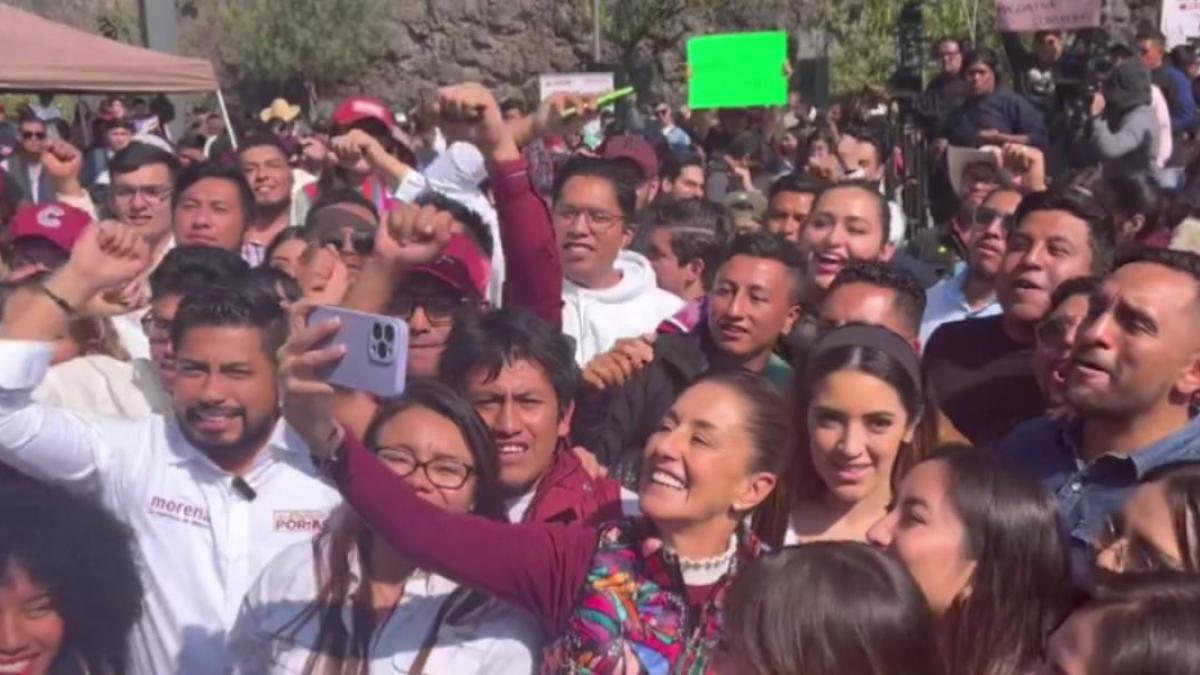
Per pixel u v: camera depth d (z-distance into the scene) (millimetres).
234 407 3254
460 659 3004
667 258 5977
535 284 4098
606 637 2908
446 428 3059
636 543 3012
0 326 3049
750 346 4492
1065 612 2475
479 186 5406
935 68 14164
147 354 4180
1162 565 2584
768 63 8477
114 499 3291
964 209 6582
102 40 13688
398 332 2650
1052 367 3951
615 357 4098
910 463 3508
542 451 3486
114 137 13797
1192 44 14164
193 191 5410
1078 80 9688
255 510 3322
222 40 31531
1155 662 2061
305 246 4859
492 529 2971
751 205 8820
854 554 2426
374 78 31641
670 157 10273
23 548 2498
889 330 3586
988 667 2832
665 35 27656
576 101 4195
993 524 2846
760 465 3010
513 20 30984
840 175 8492
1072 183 5848
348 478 2873
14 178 12953
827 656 2312
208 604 3266
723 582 2943
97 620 2559
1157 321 3531
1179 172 9414
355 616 3037
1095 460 3605
